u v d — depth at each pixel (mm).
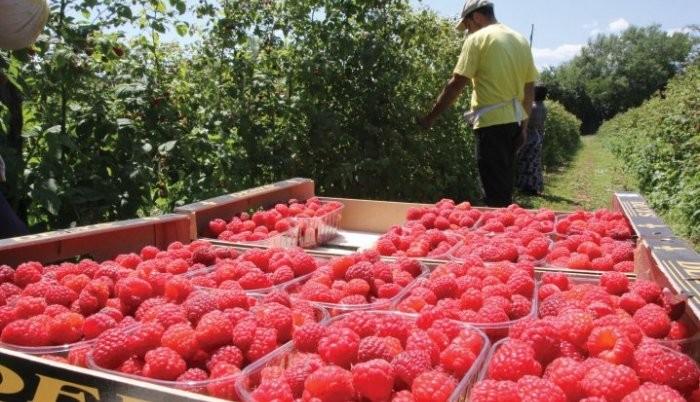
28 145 4406
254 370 1606
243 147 5711
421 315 1887
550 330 1676
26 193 3963
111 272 2320
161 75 5168
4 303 2133
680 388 1503
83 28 4332
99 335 1816
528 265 2502
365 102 6645
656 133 15180
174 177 4938
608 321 1801
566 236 3340
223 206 3660
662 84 81812
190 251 2863
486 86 5207
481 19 5379
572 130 35625
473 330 1780
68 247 2732
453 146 9148
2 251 2473
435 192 8797
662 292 2111
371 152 6734
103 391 1333
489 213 3867
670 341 1806
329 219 3963
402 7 7078
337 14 6516
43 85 4230
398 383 1526
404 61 7109
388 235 3199
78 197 4141
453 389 1463
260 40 6082
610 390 1424
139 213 4676
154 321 1812
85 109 4547
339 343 1601
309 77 6227
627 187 15977
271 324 1816
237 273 2436
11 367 1442
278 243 3375
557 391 1397
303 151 6309
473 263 2508
